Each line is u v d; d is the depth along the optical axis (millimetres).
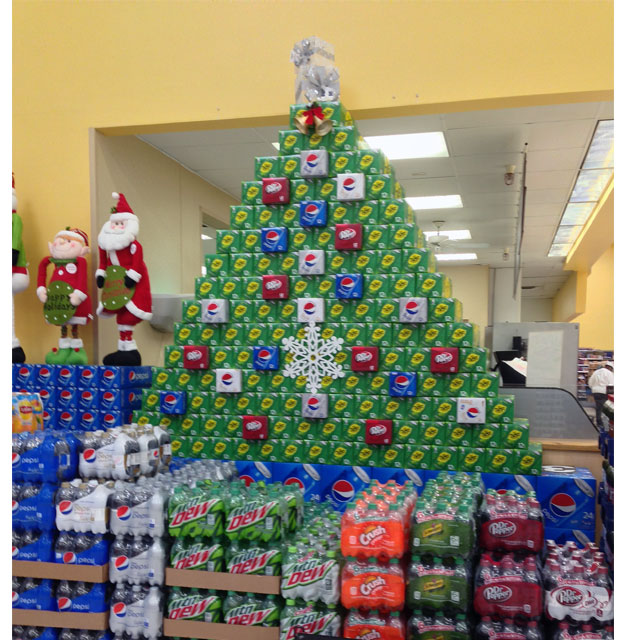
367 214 4109
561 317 18625
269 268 4258
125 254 5082
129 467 3158
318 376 4113
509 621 2406
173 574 2834
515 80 4484
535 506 2666
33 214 5508
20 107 5535
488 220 10211
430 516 2473
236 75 5023
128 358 5023
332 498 3961
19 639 3051
